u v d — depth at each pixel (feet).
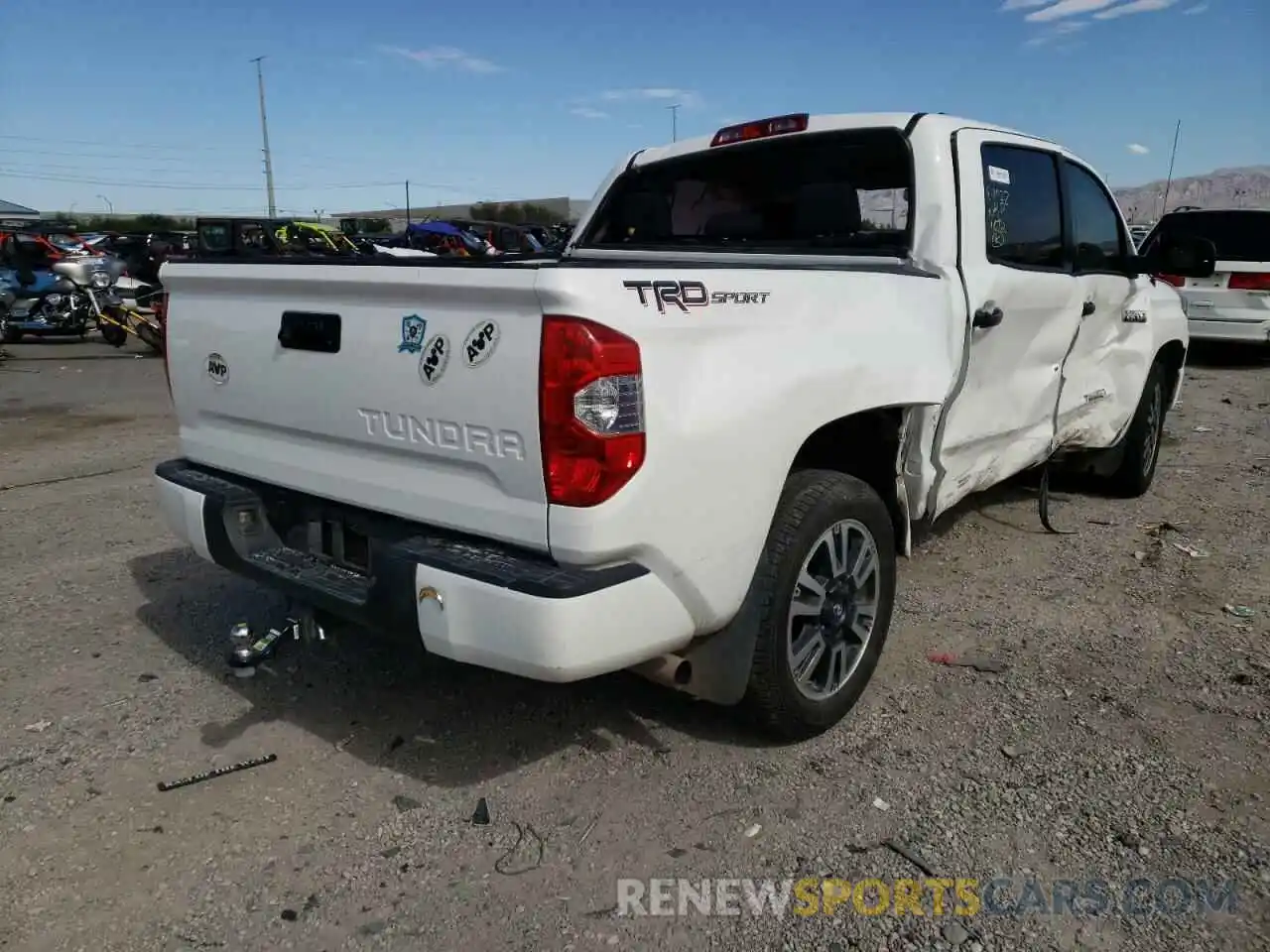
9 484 21.61
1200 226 39.17
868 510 10.89
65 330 49.65
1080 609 14.39
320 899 8.38
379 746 10.77
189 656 12.88
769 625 9.79
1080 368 16.30
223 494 10.85
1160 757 10.42
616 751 10.64
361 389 9.21
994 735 10.89
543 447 7.90
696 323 8.44
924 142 12.55
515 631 7.98
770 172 14.30
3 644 13.17
